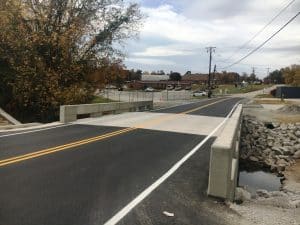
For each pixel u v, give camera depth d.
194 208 7.52
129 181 9.12
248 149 24.00
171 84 173.12
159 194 8.23
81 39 32.72
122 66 35.84
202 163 11.51
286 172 19.33
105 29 34.44
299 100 91.81
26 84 29.52
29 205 7.16
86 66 33.22
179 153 12.94
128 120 22.91
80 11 32.97
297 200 10.70
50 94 29.97
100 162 11.00
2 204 7.15
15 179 8.84
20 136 15.20
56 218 6.57
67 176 9.29
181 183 9.19
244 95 131.25
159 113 29.72
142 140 15.37
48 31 30.97
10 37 29.11
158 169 10.49
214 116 28.52
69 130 17.45
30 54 29.75
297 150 24.92
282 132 33.69
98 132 17.08
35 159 10.98
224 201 8.09
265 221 7.27
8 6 29.05
